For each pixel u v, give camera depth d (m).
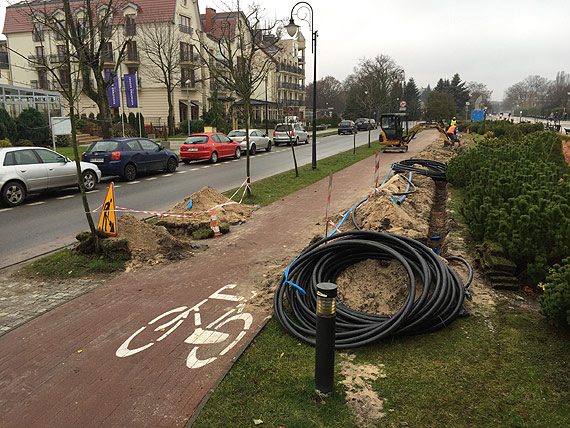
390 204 8.39
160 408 3.51
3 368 4.13
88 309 5.39
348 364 4.04
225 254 7.46
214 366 4.08
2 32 40.94
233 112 46.66
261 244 7.99
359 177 16.25
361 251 5.71
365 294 5.27
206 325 4.91
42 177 12.54
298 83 75.56
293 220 9.73
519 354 4.04
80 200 12.66
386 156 24.16
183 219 9.23
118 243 7.09
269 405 3.46
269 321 4.95
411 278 4.66
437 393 3.54
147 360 4.21
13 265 7.17
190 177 17.30
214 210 9.81
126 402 3.59
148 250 7.27
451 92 110.12
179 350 4.38
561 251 5.55
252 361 4.11
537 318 4.72
